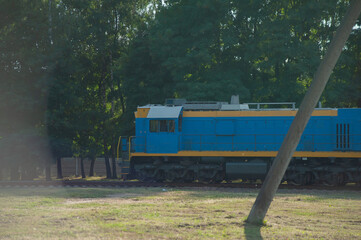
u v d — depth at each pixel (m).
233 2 55.56
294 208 23.50
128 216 20.36
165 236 15.97
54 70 55.31
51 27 56.88
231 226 18.06
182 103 41.44
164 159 39.97
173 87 58.16
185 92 54.62
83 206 24.16
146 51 59.53
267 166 38.47
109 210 22.20
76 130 58.66
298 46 49.94
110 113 62.66
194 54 53.09
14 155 51.12
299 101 53.00
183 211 22.05
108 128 62.16
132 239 15.51
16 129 53.38
